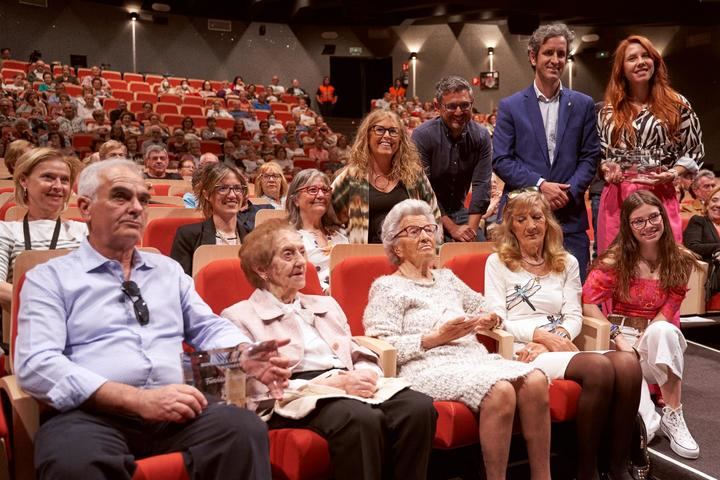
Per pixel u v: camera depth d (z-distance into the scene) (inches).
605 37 580.4
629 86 121.1
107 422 62.7
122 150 178.2
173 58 598.2
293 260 80.0
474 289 105.1
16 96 410.3
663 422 100.0
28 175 95.7
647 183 115.7
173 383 69.3
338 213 118.7
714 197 167.2
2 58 501.7
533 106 120.9
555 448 96.9
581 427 86.6
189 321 75.4
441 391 82.4
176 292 73.9
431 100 633.0
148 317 70.1
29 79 464.4
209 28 606.5
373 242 114.7
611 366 86.7
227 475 62.2
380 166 115.3
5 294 82.0
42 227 96.6
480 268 106.0
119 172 69.8
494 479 80.0
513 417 80.5
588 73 591.8
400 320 90.2
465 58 626.2
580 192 119.3
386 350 84.7
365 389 75.9
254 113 500.4
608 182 120.6
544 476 82.4
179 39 598.9
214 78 610.9
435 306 91.4
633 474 91.6
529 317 101.3
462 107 122.8
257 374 68.4
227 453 62.3
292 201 122.0
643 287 107.8
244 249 81.9
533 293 101.3
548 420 82.6
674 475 92.7
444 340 86.0
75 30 563.8
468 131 128.0
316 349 81.3
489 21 593.9
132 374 67.1
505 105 123.0
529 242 102.1
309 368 80.0
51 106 396.2
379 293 91.7
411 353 86.3
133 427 63.8
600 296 107.7
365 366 82.3
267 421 74.6
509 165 120.2
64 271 68.7
